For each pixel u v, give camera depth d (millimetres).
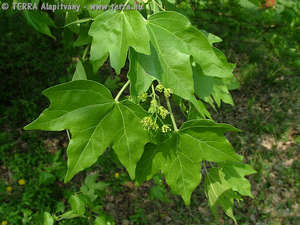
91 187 2543
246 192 1323
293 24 2830
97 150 979
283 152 5258
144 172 1133
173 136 1081
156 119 1072
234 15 3180
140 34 896
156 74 954
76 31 1227
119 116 990
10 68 5898
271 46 3332
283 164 5086
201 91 1209
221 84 1276
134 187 4664
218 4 3217
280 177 4906
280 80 6289
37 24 1070
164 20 956
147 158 1116
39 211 3896
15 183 4215
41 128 914
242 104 6016
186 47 965
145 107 1238
